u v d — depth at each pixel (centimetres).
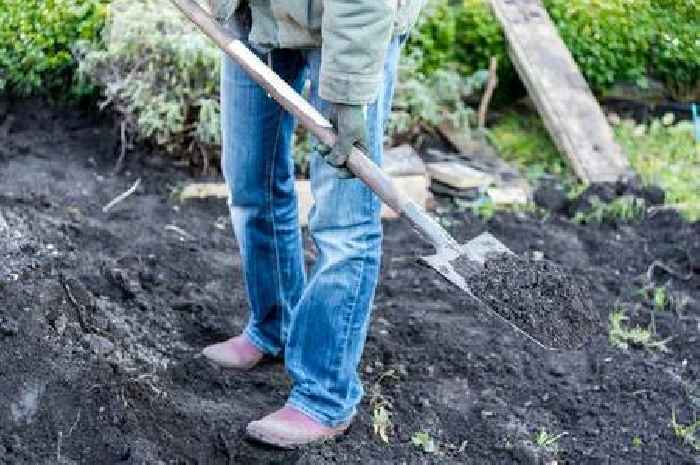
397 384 407
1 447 343
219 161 567
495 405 401
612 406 406
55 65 591
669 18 657
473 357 427
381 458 366
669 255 525
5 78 593
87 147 579
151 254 480
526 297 335
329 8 297
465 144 620
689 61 660
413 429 384
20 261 406
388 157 568
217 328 427
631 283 497
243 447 365
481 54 658
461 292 475
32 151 568
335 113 313
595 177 582
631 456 379
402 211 323
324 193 333
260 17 337
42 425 353
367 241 339
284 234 382
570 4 668
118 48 549
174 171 563
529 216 558
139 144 573
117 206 527
